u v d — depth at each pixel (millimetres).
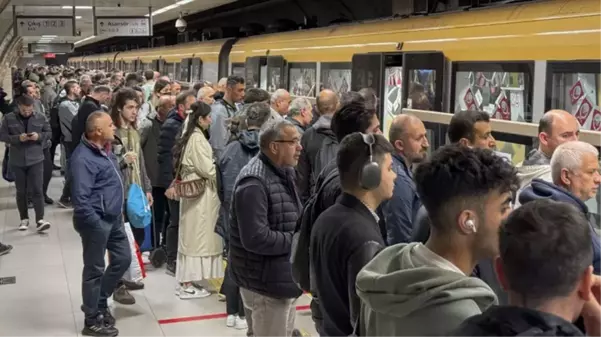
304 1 14688
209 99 6254
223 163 4672
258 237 3377
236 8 18172
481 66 4914
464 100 5105
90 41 41688
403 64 5934
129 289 5832
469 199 1699
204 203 5348
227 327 5004
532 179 2844
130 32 16688
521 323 1355
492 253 1749
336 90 7289
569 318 1453
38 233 7809
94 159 4602
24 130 7711
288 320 3703
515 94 4539
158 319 5184
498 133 4570
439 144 5266
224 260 6055
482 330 1389
